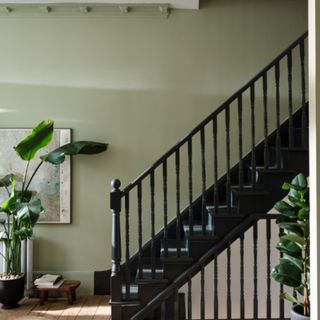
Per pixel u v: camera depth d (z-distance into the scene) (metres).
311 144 2.81
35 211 4.32
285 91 4.97
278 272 3.32
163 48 5.02
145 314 3.71
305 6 4.99
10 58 4.99
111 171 5.00
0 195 4.96
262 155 4.74
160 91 5.01
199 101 5.00
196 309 4.89
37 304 4.62
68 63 5.00
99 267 4.98
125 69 5.01
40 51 5.00
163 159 3.80
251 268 4.90
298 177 3.29
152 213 3.81
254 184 3.83
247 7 5.02
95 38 5.01
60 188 4.98
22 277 4.50
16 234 4.38
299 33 4.99
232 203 4.26
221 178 4.82
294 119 4.64
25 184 4.97
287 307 4.84
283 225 3.26
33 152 4.55
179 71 5.01
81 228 4.99
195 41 5.02
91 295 4.95
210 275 4.88
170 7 4.97
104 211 5.00
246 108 4.98
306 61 4.96
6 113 4.98
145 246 4.83
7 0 4.79
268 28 5.01
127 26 5.02
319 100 2.74
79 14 5.00
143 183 4.97
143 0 4.80
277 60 3.83
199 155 4.97
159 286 3.76
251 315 4.91
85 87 5.00
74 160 4.99
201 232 3.94
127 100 5.00
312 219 2.79
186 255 3.86
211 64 5.01
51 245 4.98
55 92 5.00
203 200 3.82
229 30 5.02
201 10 5.02
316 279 2.72
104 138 5.00
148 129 5.01
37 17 4.99
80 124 5.00
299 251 3.26
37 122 4.98
